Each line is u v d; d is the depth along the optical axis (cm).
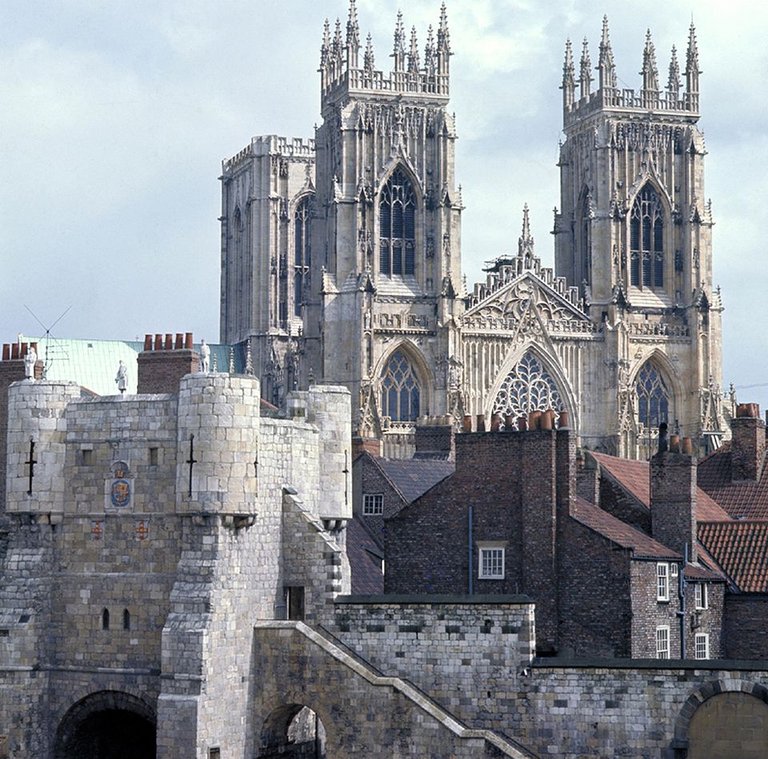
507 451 12825
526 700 10438
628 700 10206
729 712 10012
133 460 10744
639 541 12850
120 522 10750
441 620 10675
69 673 10800
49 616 10888
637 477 15462
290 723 11044
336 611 10906
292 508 11056
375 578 14012
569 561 12394
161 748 10162
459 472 13025
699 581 13350
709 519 15162
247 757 10562
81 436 10894
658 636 12550
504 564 12769
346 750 10362
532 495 12569
